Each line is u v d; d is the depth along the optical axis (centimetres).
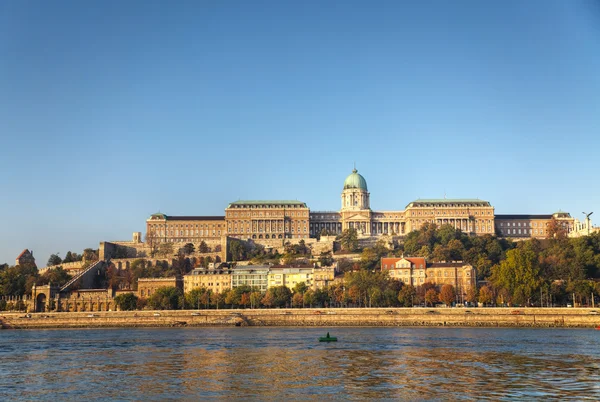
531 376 17650
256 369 19125
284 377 17800
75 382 17400
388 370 18725
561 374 17912
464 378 17438
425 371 18512
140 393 15950
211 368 19375
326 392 15875
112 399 15388
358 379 17425
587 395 15362
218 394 15775
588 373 18050
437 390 16000
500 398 15125
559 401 14825
